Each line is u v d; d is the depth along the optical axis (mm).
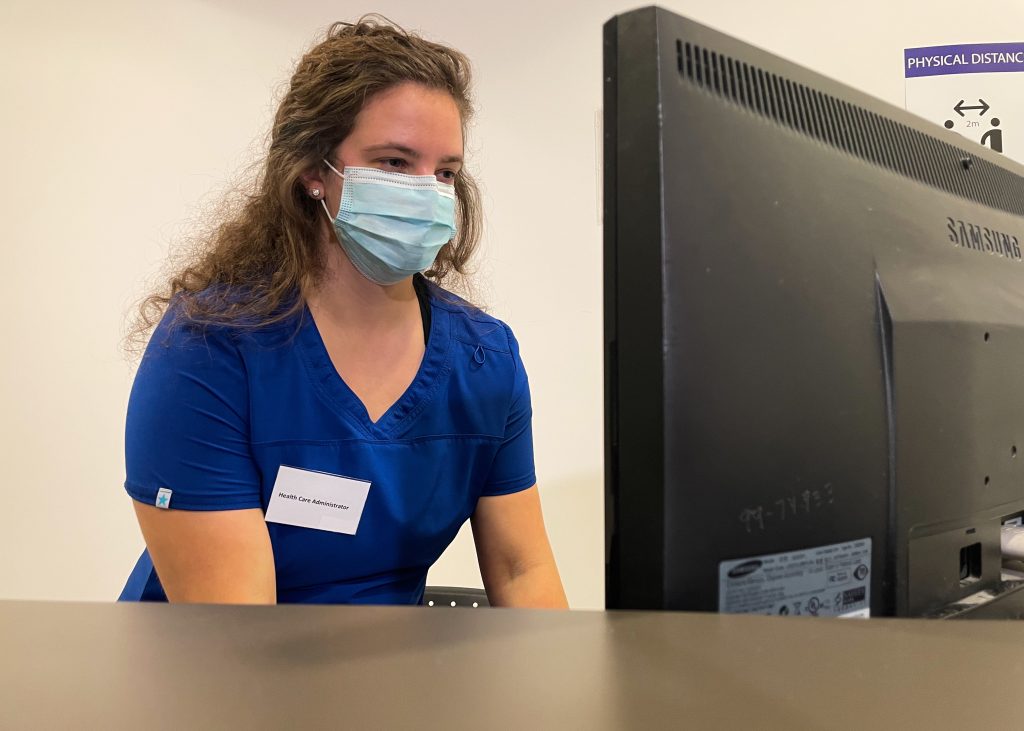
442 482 1080
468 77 1144
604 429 349
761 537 360
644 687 234
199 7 1853
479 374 1117
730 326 351
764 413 363
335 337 1034
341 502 989
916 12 1789
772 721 212
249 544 929
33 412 1867
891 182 466
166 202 1859
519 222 1941
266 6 1877
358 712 214
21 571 1881
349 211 1035
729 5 1846
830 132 434
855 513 407
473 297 1469
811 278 392
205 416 932
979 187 557
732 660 257
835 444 397
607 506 346
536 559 1161
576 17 1875
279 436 971
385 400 1042
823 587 390
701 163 348
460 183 1293
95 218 1854
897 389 432
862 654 264
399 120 1019
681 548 331
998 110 1773
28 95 1832
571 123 1896
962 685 239
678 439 329
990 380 508
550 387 1956
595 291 1919
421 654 257
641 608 331
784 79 413
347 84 1011
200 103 1862
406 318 1087
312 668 244
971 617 473
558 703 222
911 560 440
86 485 1879
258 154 1572
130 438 939
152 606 302
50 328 1860
